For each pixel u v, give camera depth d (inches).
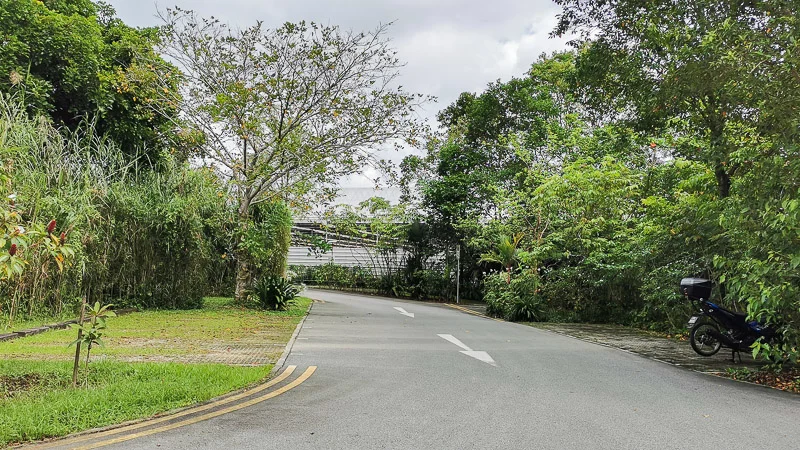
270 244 749.3
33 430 185.0
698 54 398.9
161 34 621.9
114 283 581.6
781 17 323.0
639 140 589.6
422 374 310.8
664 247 570.9
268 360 337.4
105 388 238.1
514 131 1033.5
